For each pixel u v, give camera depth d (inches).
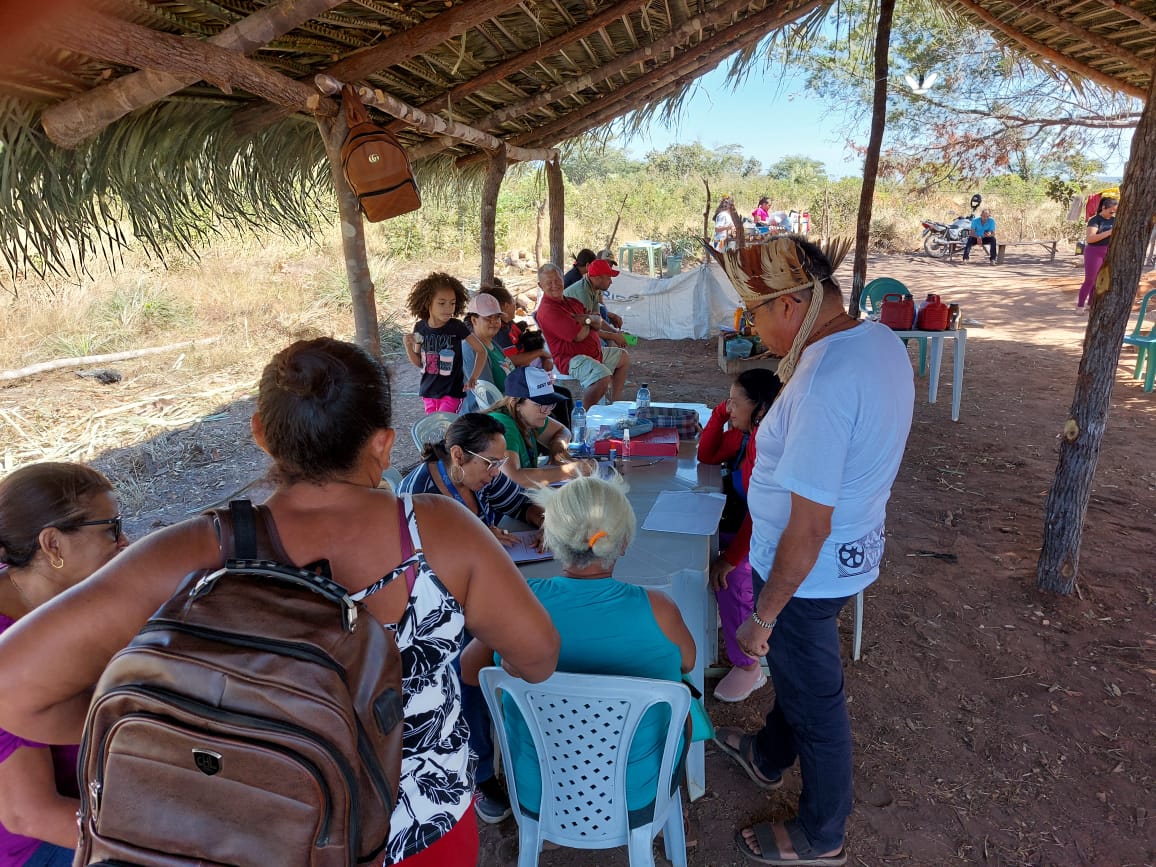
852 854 100.7
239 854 35.4
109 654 40.1
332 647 36.8
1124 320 143.6
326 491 43.3
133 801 35.8
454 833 48.1
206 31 105.9
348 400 41.5
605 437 157.3
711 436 144.9
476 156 251.6
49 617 38.8
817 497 75.4
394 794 39.6
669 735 80.9
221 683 34.8
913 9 278.2
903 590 164.1
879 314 311.7
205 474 240.7
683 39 185.5
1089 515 198.8
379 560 42.8
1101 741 120.4
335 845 35.9
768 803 110.0
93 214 114.0
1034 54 238.2
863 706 128.9
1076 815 106.7
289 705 34.7
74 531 62.1
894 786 112.0
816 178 1337.4
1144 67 211.5
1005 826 105.1
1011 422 277.6
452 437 113.6
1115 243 142.3
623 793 82.6
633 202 919.0
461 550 45.3
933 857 100.3
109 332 392.2
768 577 81.8
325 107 128.6
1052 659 140.6
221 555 41.0
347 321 435.5
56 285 405.1
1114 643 144.7
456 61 160.2
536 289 518.3
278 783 34.9
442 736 46.4
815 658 87.0
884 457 79.4
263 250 553.3
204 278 476.7
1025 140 247.4
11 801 53.8
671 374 356.5
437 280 197.6
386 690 38.7
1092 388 148.9
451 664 46.4
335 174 136.1
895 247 855.1
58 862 62.3
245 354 375.2
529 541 117.8
